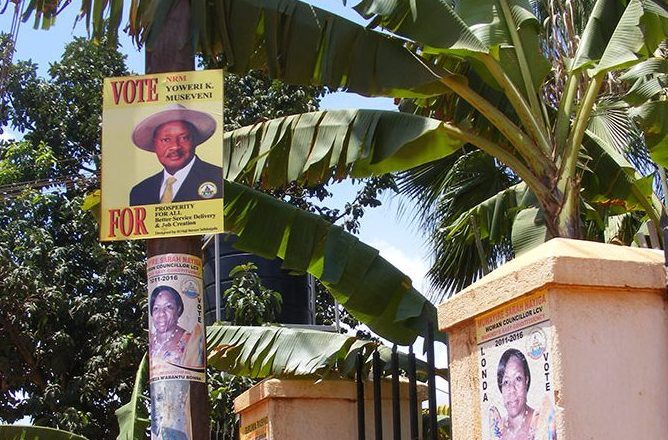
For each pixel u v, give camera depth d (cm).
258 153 714
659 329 401
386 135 696
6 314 1480
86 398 1461
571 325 391
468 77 774
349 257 724
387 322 729
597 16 716
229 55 680
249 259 1416
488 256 1087
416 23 667
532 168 680
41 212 1638
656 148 751
